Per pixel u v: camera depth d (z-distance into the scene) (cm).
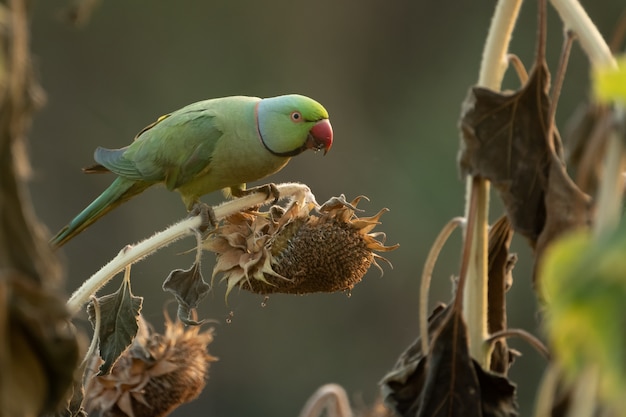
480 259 560
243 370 2547
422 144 2909
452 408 546
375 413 842
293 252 673
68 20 437
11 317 371
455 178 2798
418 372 559
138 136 895
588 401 354
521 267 2489
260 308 2578
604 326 275
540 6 535
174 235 647
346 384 2580
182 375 703
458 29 3059
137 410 696
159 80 2881
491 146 537
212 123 860
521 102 536
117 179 894
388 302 2638
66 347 381
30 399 371
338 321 2614
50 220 2608
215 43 2953
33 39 2766
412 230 2720
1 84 368
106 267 627
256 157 866
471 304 562
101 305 639
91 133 2772
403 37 3084
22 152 389
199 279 635
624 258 268
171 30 2917
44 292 374
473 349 560
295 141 856
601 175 425
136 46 2873
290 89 2994
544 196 530
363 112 3023
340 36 3078
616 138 395
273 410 2550
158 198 2600
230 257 677
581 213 515
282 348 2572
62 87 2778
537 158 533
